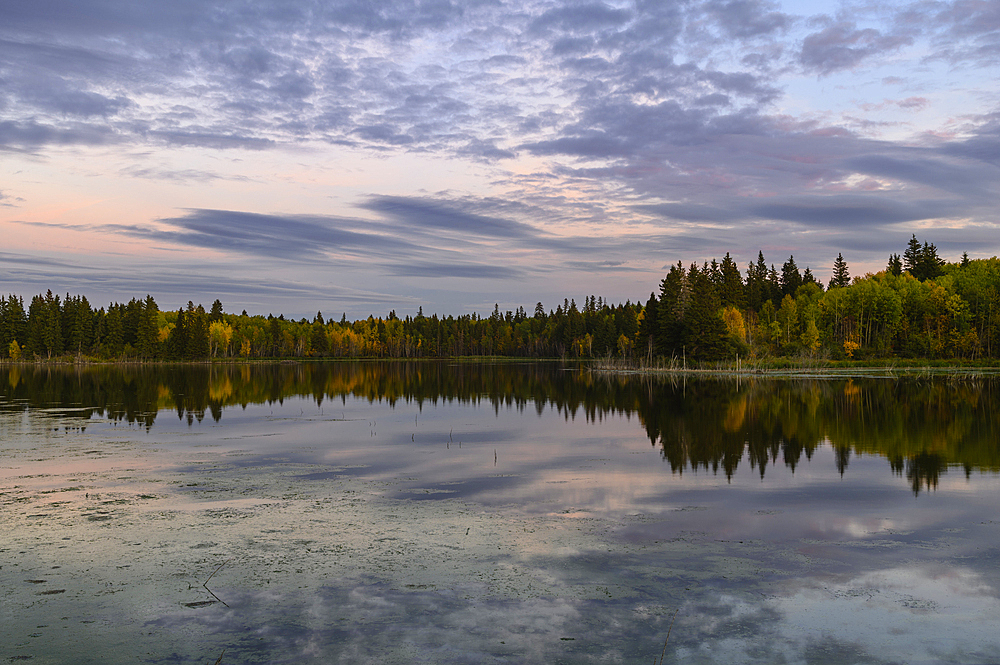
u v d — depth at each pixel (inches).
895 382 2701.8
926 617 406.0
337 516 632.4
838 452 1022.4
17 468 877.2
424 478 820.6
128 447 1059.9
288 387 2620.6
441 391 2432.3
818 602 428.8
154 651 362.9
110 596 436.1
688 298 4020.7
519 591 445.4
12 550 528.4
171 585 454.9
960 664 349.1
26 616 406.0
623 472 863.7
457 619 402.3
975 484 788.0
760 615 409.1
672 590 448.5
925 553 526.3
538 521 616.7
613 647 367.6
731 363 3727.9
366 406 1819.6
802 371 3494.1
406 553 521.7
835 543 551.8
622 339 5753.0
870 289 4411.9
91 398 2015.3
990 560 509.0
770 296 5733.3
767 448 1064.2
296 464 916.0
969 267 4822.8
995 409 1624.0
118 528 589.6
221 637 379.2
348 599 431.5
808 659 354.6
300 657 357.1
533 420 1477.6
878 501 701.3
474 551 526.6
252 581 462.0
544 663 350.0
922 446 1077.1
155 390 2369.6
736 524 609.0
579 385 2751.0
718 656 358.0
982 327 4104.3
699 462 937.5
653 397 2084.2
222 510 653.9
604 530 587.5
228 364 5836.6
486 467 897.5
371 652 362.0
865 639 377.4
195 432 1251.8
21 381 2893.7
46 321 5802.2
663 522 615.2
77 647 367.2
